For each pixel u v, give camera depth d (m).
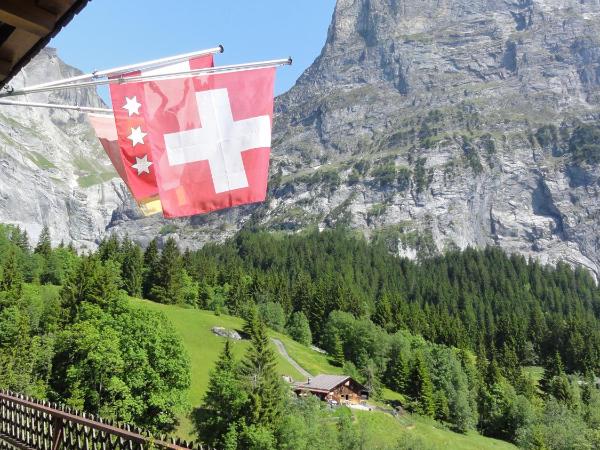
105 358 58.38
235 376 69.19
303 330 165.12
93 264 100.25
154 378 61.31
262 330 76.75
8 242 156.75
